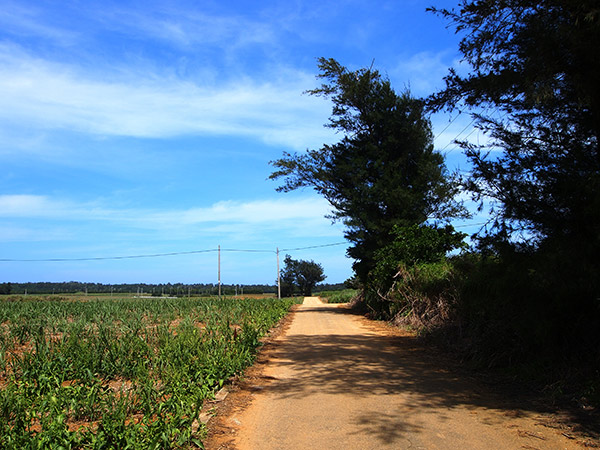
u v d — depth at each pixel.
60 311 22.12
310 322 22.44
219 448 4.85
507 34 7.80
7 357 9.85
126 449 4.40
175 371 7.07
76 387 6.30
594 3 6.39
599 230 6.48
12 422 5.38
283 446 4.87
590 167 7.25
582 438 4.95
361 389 7.41
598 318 7.21
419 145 27.77
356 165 28.53
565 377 7.08
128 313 22.33
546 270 7.17
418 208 26.64
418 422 5.59
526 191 7.57
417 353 11.32
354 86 28.16
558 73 7.13
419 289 16.84
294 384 7.94
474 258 12.43
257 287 108.88
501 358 8.91
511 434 5.13
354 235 28.31
